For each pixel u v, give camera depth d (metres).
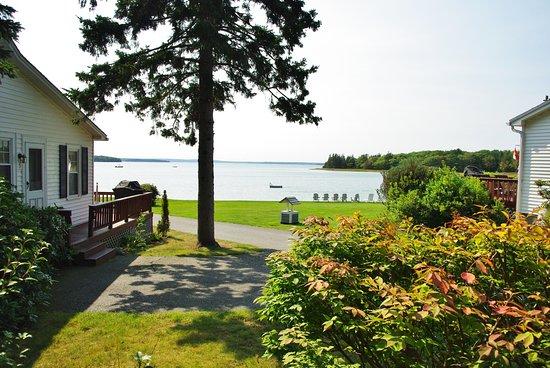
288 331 2.87
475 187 12.20
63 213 10.12
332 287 2.86
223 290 8.16
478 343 2.51
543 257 3.23
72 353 5.10
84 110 11.87
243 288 8.33
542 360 2.14
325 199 37.44
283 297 3.28
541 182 13.57
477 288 3.10
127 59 11.68
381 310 2.35
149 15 11.25
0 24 7.40
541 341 2.26
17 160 11.70
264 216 23.05
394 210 13.05
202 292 7.98
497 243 3.26
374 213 23.92
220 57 12.15
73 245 10.09
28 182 12.28
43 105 13.08
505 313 2.18
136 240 12.82
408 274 3.58
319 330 3.08
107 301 7.31
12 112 11.45
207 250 12.66
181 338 5.59
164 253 12.12
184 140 14.79
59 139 14.19
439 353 2.59
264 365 4.82
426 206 12.23
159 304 7.17
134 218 15.09
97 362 4.86
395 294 2.39
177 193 50.69
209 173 13.33
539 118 15.52
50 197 13.59
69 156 15.30
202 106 12.97
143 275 9.32
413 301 2.36
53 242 8.50
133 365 4.80
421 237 4.09
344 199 36.91
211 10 10.73
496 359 2.14
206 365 4.82
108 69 11.60
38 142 12.84
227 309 6.91
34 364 4.80
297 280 3.12
